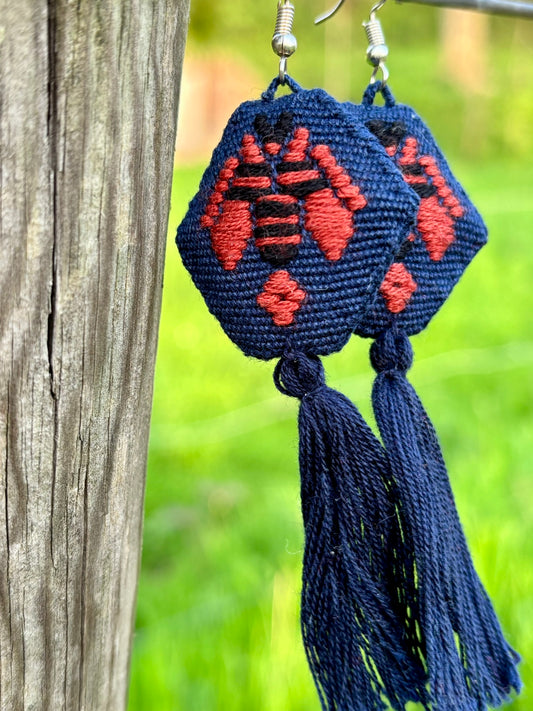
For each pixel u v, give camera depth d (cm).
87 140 11
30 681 13
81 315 12
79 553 13
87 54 11
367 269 13
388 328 15
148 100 12
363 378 54
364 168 13
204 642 27
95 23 11
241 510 39
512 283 82
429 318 15
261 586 30
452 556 14
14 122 10
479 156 201
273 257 13
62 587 13
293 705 24
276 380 14
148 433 14
